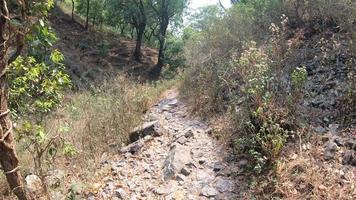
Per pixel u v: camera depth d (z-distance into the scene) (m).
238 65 6.16
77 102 9.13
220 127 6.05
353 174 4.22
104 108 7.55
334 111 5.33
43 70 4.21
